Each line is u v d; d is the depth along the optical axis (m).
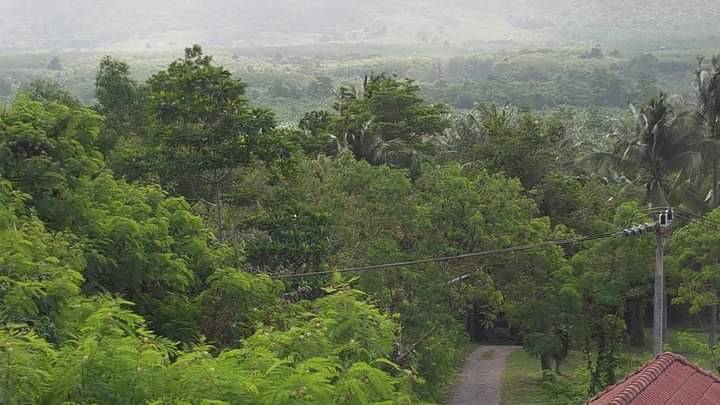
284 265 26.25
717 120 40.94
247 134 26.94
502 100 150.25
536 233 27.36
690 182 42.22
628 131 46.53
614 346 29.06
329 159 34.78
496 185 27.84
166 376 9.65
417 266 25.23
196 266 20.52
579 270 28.94
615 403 11.09
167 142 26.86
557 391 30.31
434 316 25.06
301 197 30.88
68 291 13.36
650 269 27.94
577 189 41.84
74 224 18.00
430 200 26.94
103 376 9.44
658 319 22.02
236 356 10.86
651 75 196.25
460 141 50.31
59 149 18.88
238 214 29.75
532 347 29.27
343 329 12.68
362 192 28.28
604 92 148.12
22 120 18.75
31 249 14.56
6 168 17.75
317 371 10.28
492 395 31.16
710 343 32.81
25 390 9.02
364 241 26.44
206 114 26.67
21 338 10.27
